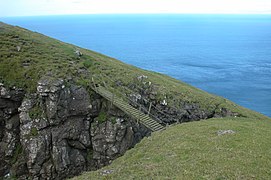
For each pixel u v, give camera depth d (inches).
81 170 1855.3
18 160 1740.9
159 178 932.6
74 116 1921.8
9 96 1818.4
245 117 2368.4
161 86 2497.5
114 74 2436.0
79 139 1899.6
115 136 1945.1
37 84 1893.5
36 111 1818.4
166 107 2333.9
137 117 1796.3
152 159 1150.3
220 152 1113.4
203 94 2699.3
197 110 2373.3
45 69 2034.9
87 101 1980.8
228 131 1395.2
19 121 1833.2
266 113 4990.2
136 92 2333.9
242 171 938.1
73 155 1859.0
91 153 1930.4
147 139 1485.0
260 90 6309.1
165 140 1381.6
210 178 904.3
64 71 2107.5
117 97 2062.0
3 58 2034.9
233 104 2674.7
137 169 1060.5
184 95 2468.0
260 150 1125.7
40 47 2443.4
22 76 1931.6
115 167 1196.5
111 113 2006.6
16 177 1717.5
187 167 993.5
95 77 2251.5
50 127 1812.3
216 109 2432.3
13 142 1782.7
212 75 7780.5
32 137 1754.4
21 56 2130.9
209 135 1354.6
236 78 7416.3
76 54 2559.1
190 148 1191.6
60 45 2775.6
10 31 2534.5
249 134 1338.6
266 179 903.1
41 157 1742.1
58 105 1844.2
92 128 1948.8
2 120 1812.3
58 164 1768.0
